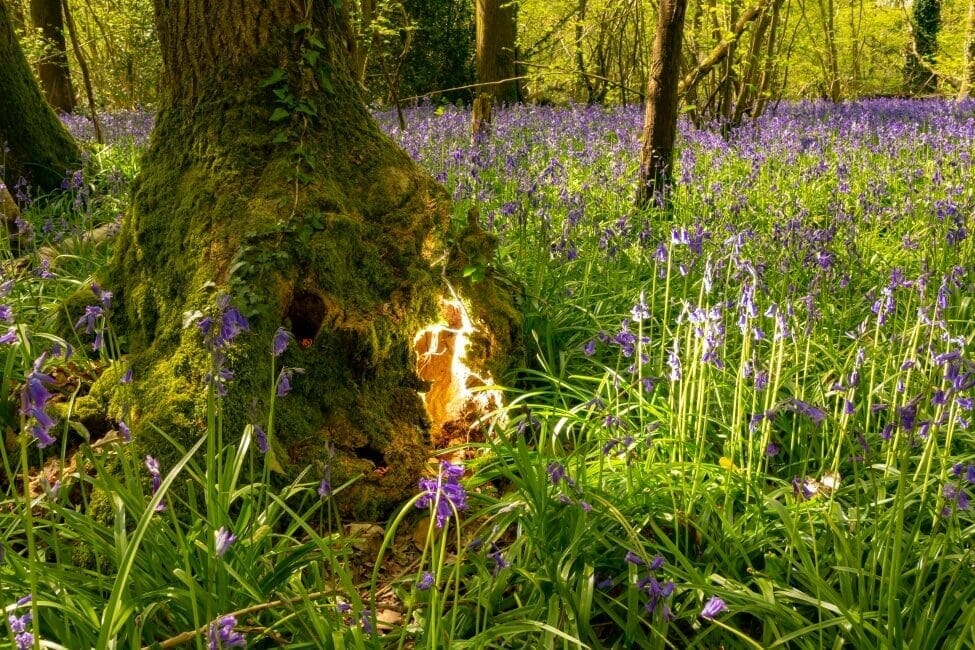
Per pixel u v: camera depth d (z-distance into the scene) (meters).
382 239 4.08
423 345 4.13
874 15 24.77
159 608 2.52
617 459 3.41
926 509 3.05
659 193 7.53
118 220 6.18
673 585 2.37
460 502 1.96
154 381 3.55
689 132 11.60
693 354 3.49
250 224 3.76
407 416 3.96
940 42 26.64
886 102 18.72
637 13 14.62
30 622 2.11
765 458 3.49
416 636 2.62
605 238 5.49
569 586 2.72
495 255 5.57
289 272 3.69
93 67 22.17
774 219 6.41
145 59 20.27
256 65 4.08
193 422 3.34
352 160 4.20
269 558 2.82
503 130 12.45
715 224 6.12
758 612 2.57
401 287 4.04
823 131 11.80
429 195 4.28
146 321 3.97
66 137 8.39
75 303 4.22
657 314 4.92
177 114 4.24
